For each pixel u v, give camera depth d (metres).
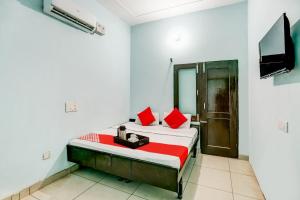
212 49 3.79
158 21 4.38
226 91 3.66
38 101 2.38
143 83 4.60
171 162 2.03
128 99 4.71
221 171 2.96
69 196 2.23
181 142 2.74
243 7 3.50
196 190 2.37
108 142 2.69
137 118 4.36
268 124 2.08
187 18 4.04
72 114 2.93
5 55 2.00
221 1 3.52
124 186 2.48
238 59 3.55
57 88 2.65
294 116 1.39
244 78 3.50
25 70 2.21
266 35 1.88
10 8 2.04
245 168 3.08
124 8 3.81
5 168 2.02
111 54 3.97
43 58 2.43
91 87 3.35
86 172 2.91
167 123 3.90
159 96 4.40
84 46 3.17
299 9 1.33
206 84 3.80
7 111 2.03
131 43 4.75
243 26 3.51
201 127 3.88
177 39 4.12
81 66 3.11
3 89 1.99
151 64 4.48
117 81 4.21
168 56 4.26
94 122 3.43
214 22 3.77
